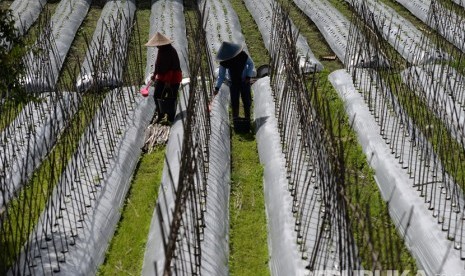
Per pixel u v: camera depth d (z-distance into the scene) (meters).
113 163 9.77
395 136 9.95
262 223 8.62
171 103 10.79
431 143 9.08
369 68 11.68
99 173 9.45
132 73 12.72
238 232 8.48
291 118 9.80
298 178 8.84
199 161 8.79
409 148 9.59
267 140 10.27
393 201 8.52
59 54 14.38
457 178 8.95
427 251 7.50
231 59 10.21
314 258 6.85
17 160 9.50
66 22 16.34
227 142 10.44
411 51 13.48
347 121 10.93
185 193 6.66
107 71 12.26
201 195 8.54
